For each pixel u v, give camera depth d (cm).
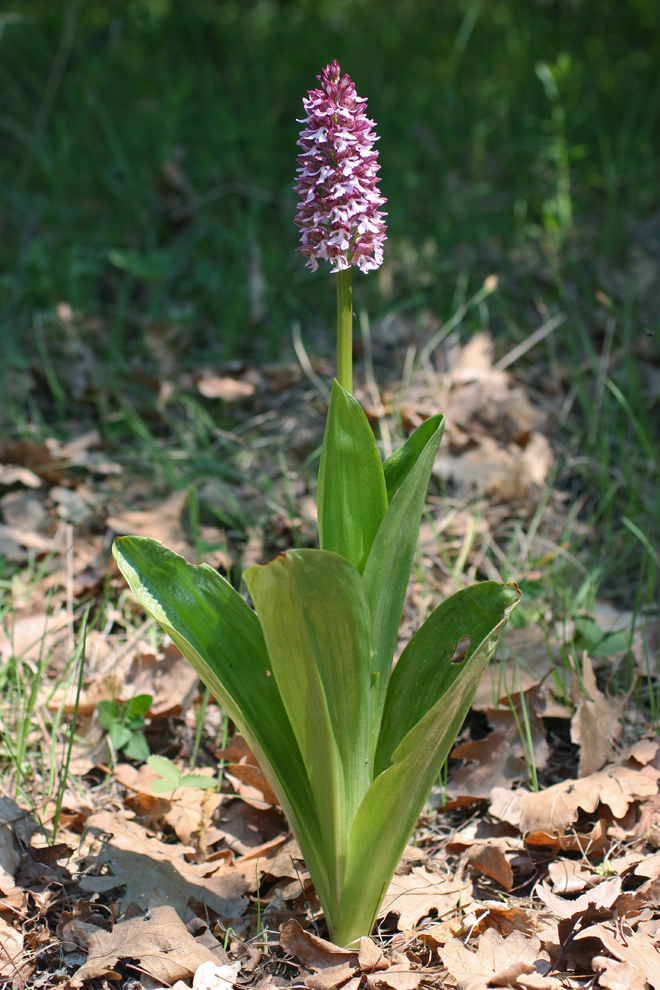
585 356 256
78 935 149
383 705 146
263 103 392
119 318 278
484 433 223
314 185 137
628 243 319
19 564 191
